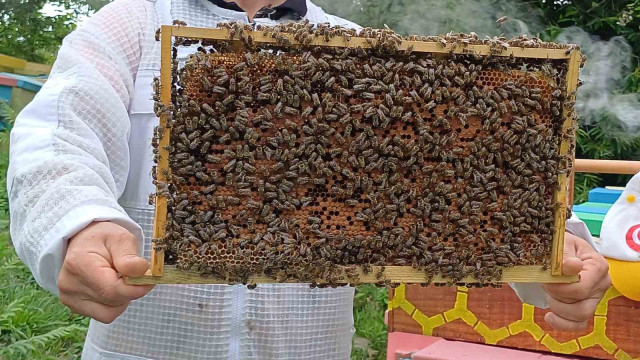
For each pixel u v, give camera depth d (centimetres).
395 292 279
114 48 189
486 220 170
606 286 182
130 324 194
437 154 165
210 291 191
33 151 159
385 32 159
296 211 161
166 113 149
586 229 197
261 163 158
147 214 194
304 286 203
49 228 145
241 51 155
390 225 165
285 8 215
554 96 169
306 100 158
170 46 149
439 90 163
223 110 154
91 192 150
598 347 249
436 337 275
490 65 166
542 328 256
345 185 163
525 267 170
